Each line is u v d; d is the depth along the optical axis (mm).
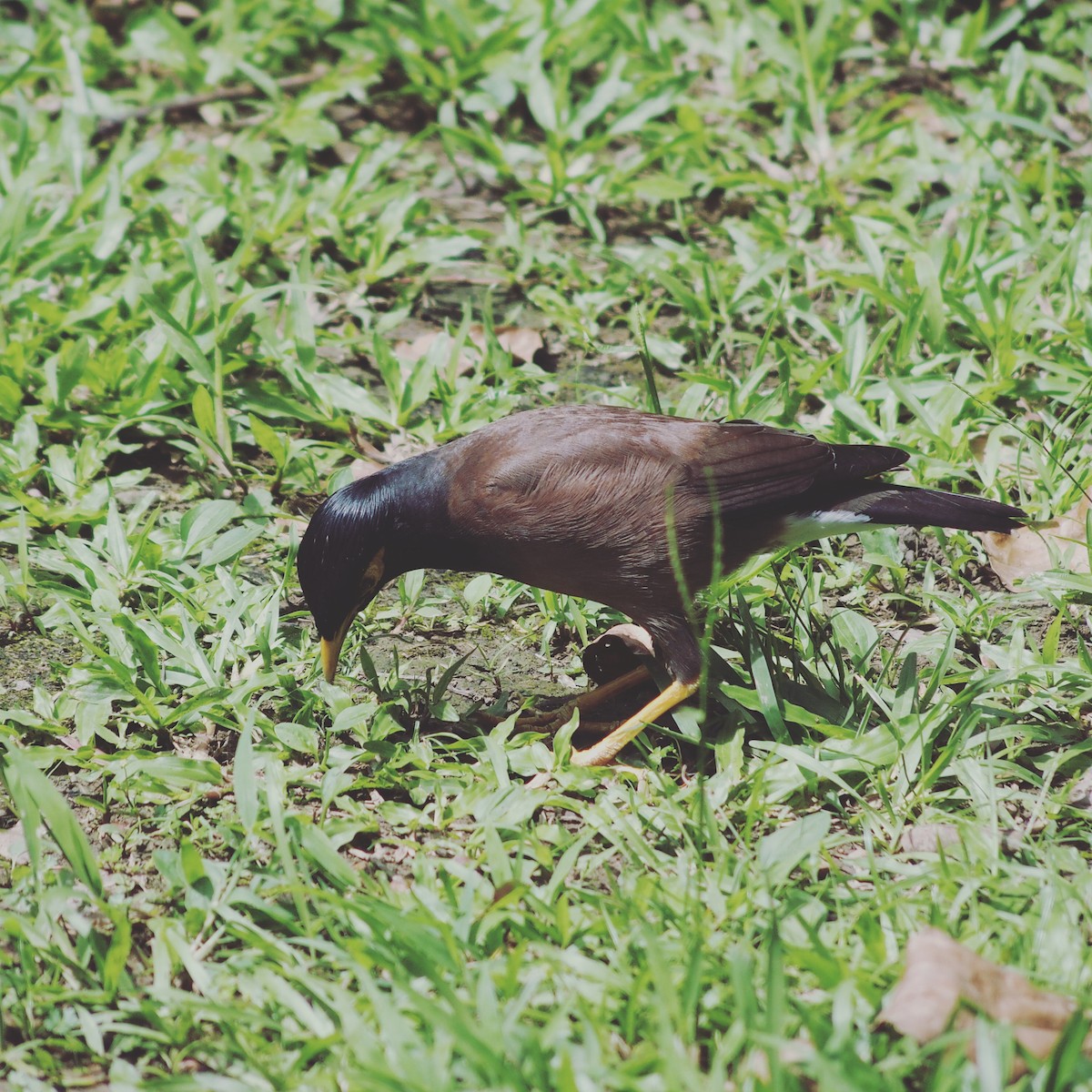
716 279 11984
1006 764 7371
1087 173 13289
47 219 12188
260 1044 5668
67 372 10453
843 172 13875
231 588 8680
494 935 6164
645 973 5637
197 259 10945
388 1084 5094
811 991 5953
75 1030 5879
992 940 6203
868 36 16547
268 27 16125
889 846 7039
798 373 11211
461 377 11641
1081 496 9664
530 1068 5258
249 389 10984
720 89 15531
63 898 6188
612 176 13703
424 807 7355
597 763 7941
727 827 7129
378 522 7965
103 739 7883
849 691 8250
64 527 9672
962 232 12898
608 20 15375
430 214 13484
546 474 7723
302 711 7883
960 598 9242
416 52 15664
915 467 10133
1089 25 16016
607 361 11875
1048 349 11312
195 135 14812
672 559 7473
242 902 6391
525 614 9297
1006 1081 5062
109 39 16422
